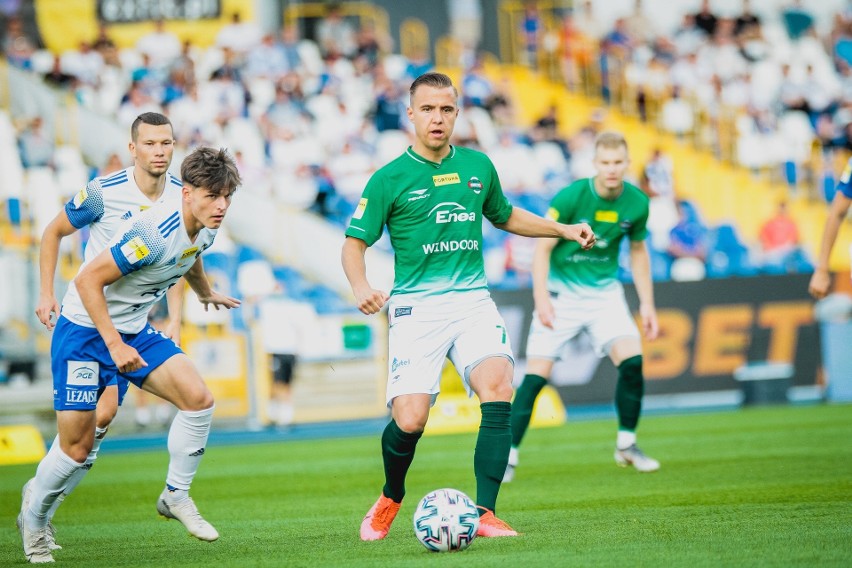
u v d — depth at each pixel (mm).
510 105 74625
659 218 66312
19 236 59094
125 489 31625
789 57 80562
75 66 70188
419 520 17672
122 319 18531
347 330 54688
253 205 62000
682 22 81438
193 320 53375
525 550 17406
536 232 20203
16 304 55125
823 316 56781
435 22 80562
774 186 74688
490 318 19344
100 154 65312
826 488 24547
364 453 39719
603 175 28438
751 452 33625
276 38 75062
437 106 18797
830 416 46031
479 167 19516
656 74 78375
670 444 37531
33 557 18672
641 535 18750
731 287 55188
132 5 74562
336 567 16609
